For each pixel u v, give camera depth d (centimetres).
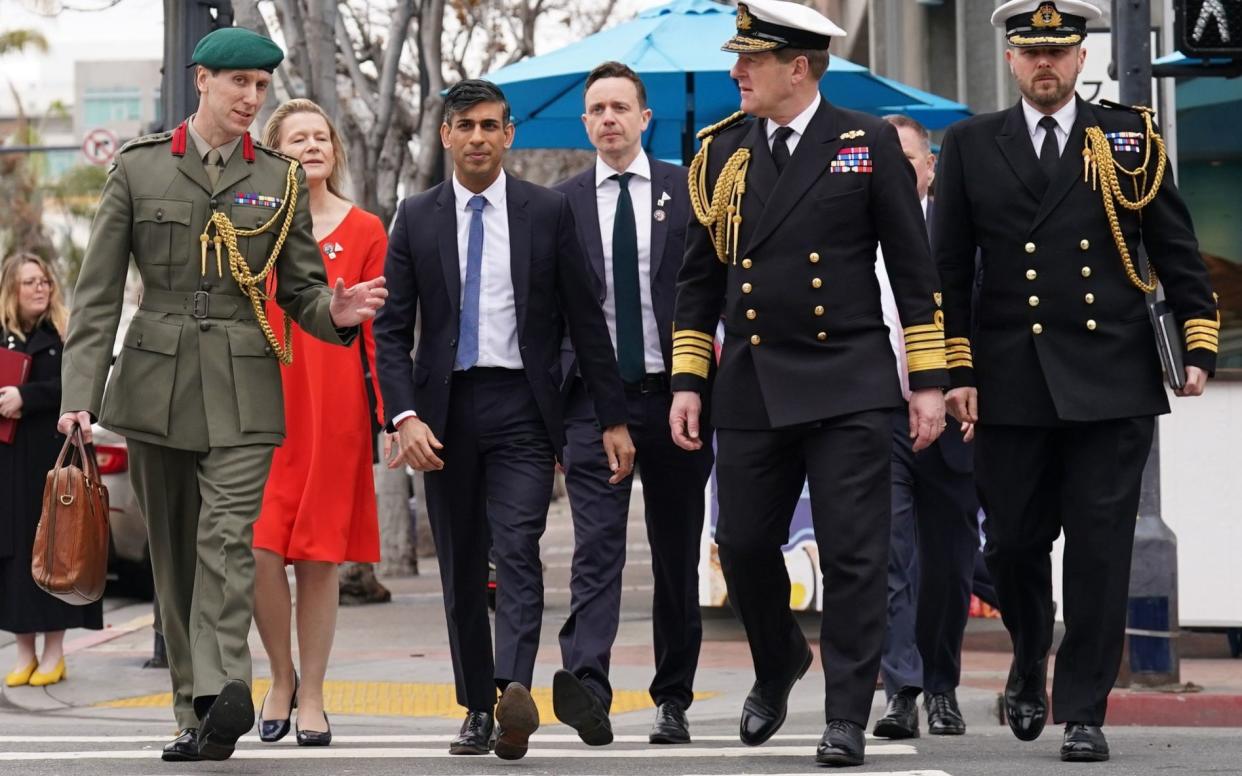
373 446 949
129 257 813
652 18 1512
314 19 1678
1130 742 902
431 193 850
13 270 1265
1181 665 1209
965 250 837
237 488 787
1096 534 809
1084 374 807
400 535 2103
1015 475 828
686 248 820
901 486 956
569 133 1686
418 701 1145
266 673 1240
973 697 1046
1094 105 833
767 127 792
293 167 820
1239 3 1034
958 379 827
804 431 771
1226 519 1298
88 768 782
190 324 796
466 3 2498
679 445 815
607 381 857
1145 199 814
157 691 1220
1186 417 1304
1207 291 820
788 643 816
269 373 806
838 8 3372
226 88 792
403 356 841
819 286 767
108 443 1950
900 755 825
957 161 836
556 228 845
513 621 814
